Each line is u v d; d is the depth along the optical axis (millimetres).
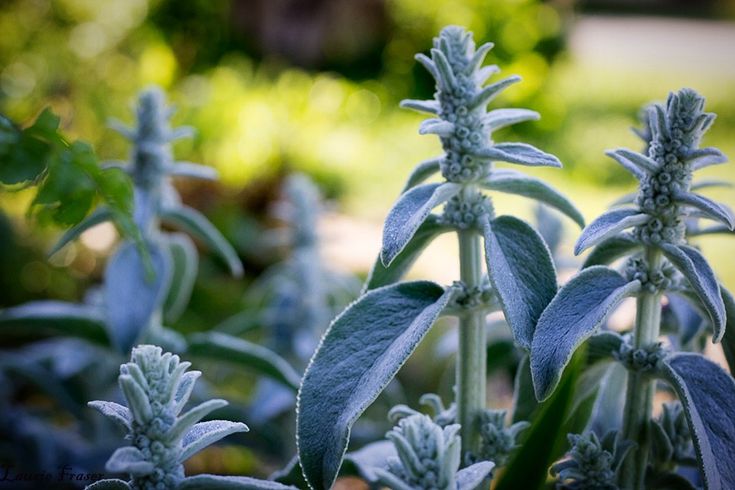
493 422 819
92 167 799
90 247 2037
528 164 772
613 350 810
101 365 1146
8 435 1146
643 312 795
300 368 1229
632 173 789
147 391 743
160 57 3086
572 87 4719
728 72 5359
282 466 1115
